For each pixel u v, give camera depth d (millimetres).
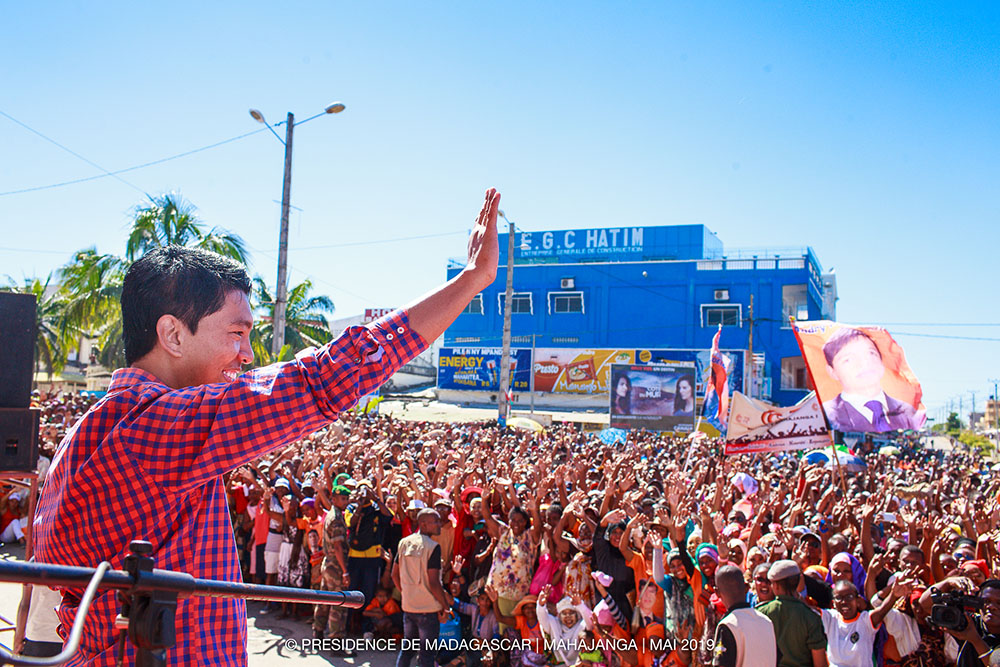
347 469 11477
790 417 11648
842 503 9266
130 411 1337
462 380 45906
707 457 18719
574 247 48812
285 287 17688
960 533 9227
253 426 1251
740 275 43531
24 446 3779
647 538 6875
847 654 5898
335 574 8297
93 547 1314
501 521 8875
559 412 42625
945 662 5938
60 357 33781
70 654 980
